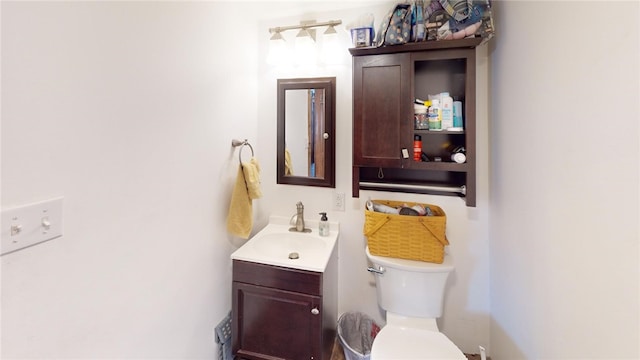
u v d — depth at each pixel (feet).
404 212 5.04
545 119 3.29
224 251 4.97
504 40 4.38
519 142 3.93
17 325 2.11
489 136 5.07
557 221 3.09
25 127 2.11
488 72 5.04
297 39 5.68
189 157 3.98
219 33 4.65
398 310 4.84
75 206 2.48
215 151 4.61
